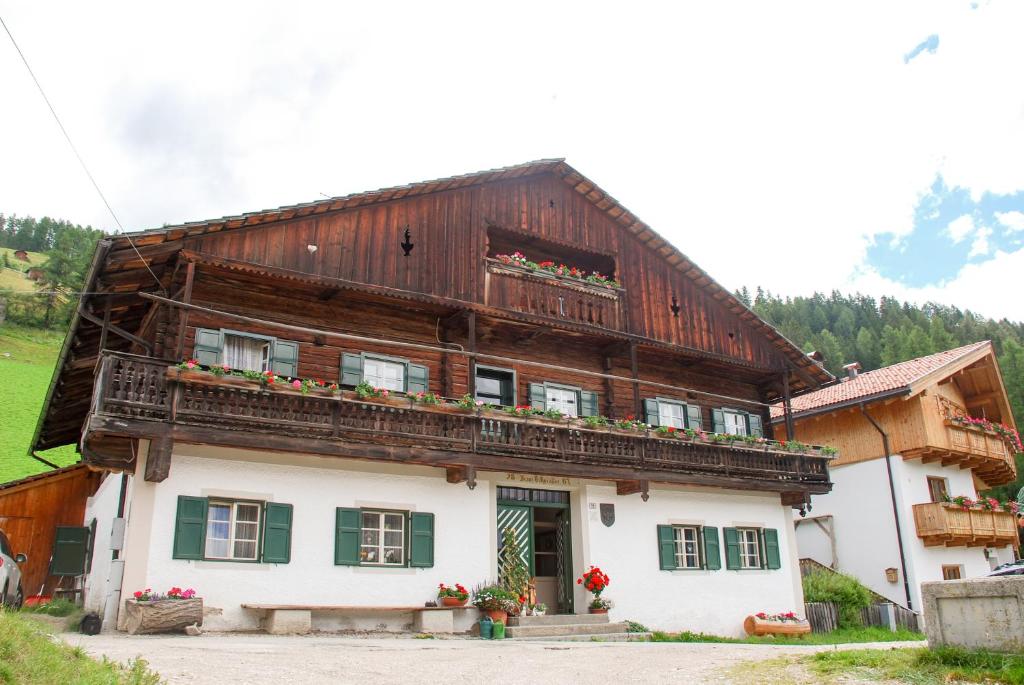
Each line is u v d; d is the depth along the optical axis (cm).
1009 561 3284
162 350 1659
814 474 2397
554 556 2106
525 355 2183
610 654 1202
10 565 1444
